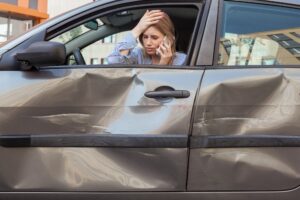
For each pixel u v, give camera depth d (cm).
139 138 258
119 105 265
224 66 271
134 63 289
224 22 281
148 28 294
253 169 257
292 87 264
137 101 264
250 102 262
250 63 278
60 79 266
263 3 287
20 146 260
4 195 261
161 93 262
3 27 1747
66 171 259
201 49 273
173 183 257
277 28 285
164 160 257
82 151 260
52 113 263
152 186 257
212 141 258
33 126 262
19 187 260
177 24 296
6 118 262
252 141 258
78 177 259
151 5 292
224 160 258
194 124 259
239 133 259
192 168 257
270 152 258
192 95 262
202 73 267
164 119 260
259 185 258
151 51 293
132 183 257
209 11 280
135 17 305
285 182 258
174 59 288
